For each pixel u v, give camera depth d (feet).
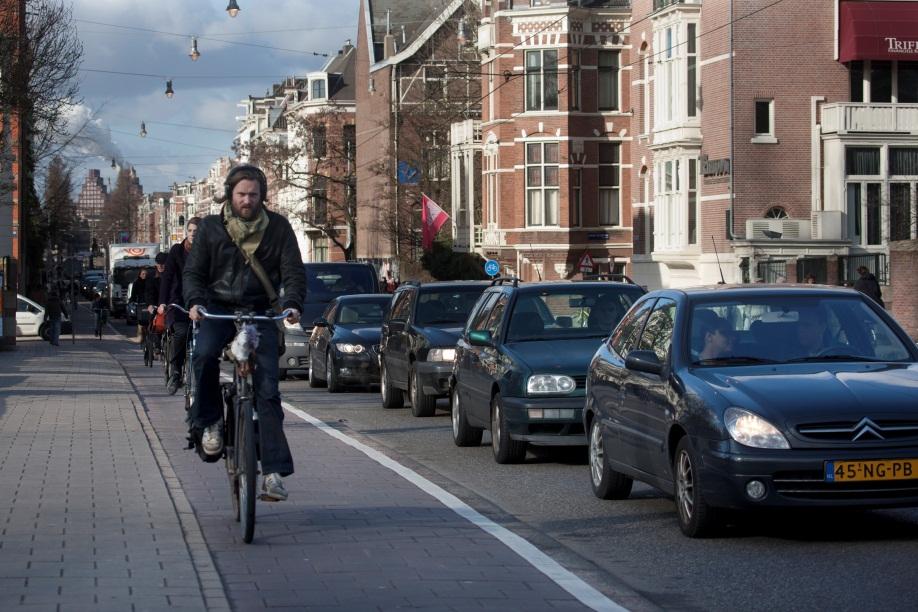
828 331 32.30
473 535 29.81
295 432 54.49
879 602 23.47
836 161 141.79
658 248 155.94
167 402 69.26
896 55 140.67
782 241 139.23
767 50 142.72
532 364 43.70
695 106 149.59
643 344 34.37
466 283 67.72
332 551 27.63
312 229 343.67
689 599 24.13
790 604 23.52
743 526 31.76
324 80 349.82
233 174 27.84
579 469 43.91
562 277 185.68
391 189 230.68
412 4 308.19
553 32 184.55
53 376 87.25
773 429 27.81
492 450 49.80
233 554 27.20
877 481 27.66
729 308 32.81
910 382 29.22
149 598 22.20
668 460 30.83
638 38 164.14
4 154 104.37
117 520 29.89
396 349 67.21
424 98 236.84
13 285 135.33
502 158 189.57
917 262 114.42
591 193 186.80
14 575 23.98
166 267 46.85
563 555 28.07
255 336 26.94
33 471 38.09
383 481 39.06
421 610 22.49
